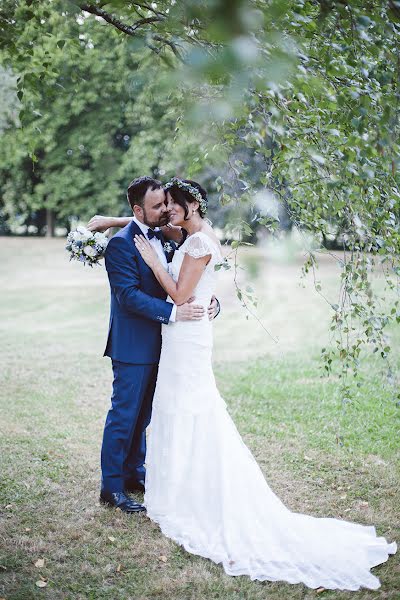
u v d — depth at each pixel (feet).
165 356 11.63
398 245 10.14
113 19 10.11
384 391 19.74
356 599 9.47
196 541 10.83
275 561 10.28
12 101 32.30
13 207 80.84
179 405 11.35
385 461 15.02
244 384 21.62
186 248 11.32
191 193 10.94
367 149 7.90
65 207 59.00
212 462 11.08
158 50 9.36
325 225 11.03
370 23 7.22
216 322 33.50
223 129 9.50
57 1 10.89
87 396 20.63
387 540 11.33
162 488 11.48
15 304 40.68
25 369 24.18
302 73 7.52
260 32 6.21
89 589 9.72
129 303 11.59
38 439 16.31
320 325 31.45
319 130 9.28
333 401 19.30
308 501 12.88
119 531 11.47
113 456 12.30
